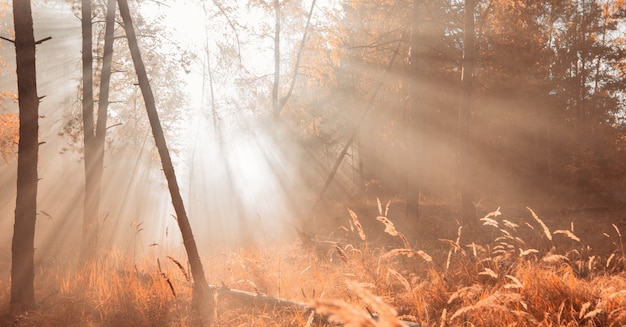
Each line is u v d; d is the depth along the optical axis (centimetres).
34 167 795
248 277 830
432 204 2423
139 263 1051
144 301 702
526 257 942
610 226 1573
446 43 2542
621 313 473
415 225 1736
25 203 783
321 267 929
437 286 614
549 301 536
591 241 1234
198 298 718
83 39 1409
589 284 621
